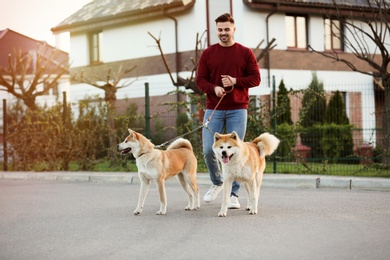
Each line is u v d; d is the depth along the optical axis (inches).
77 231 280.5
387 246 224.8
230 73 343.0
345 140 745.6
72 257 221.5
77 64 1115.9
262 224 283.7
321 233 255.6
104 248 237.1
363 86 1006.4
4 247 244.8
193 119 630.5
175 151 344.5
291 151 592.4
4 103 751.7
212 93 345.7
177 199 403.9
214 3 910.4
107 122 675.4
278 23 936.9
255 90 600.7
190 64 932.0
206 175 537.3
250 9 908.0
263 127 587.8
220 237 252.8
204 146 350.3
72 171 677.3
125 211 348.5
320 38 977.5
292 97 922.1
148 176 330.6
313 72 885.8
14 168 738.2
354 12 981.2
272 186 495.8
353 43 1004.6
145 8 961.5
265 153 336.2
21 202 409.7
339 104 790.5
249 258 209.9
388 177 493.7
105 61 1071.6
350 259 205.3
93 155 682.8
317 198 391.9
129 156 690.2
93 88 1080.8
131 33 1023.0
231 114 345.1
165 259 213.2
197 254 219.6
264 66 918.4
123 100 1026.1
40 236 269.3
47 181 601.3
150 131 644.1
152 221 305.6
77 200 414.0
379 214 310.2
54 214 343.3
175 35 951.6
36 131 724.0
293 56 947.3
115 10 1042.7
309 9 941.2
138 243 246.1
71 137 691.4
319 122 783.1
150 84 988.6
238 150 310.0
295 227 272.8
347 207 341.1
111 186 526.0
